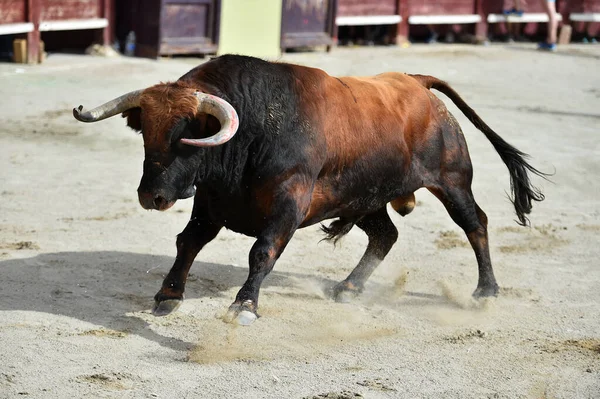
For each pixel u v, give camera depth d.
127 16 43.94
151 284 16.38
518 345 14.32
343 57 48.78
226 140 12.50
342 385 12.34
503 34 61.28
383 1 53.69
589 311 16.20
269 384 12.25
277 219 13.66
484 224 16.95
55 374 12.18
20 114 31.14
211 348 13.46
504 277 18.17
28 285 15.84
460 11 57.62
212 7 44.16
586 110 38.41
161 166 12.82
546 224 22.50
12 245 18.20
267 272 13.65
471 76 45.81
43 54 40.41
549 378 12.95
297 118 13.93
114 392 11.71
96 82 37.03
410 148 15.90
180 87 13.03
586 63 52.97
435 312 15.97
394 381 12.61
